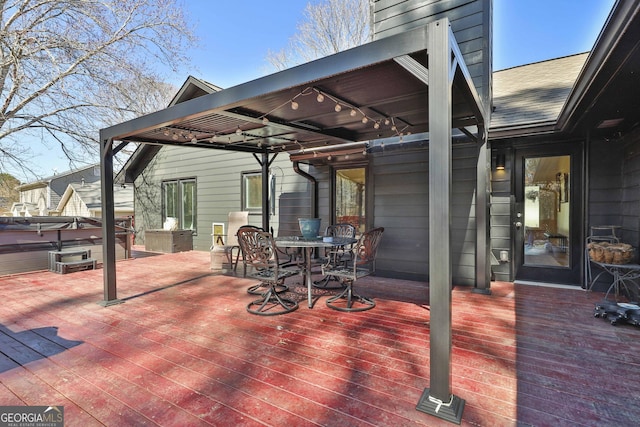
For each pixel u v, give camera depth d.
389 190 5.17
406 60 2.09
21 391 2.07
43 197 19.66
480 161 4.18
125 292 4.40
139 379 2.19
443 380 1.83
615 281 3.58
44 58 8.15
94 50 8.59
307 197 6.45
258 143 5.37
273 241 3.52
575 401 1.90
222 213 7.98
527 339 2.76
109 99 9.59
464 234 4.60
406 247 5.04
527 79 6.10
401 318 3.31
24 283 4.99
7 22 8.09
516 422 1.72
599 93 2.77
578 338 2.77
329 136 4.72
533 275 4.73
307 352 2.56
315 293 4.30
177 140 4.85
